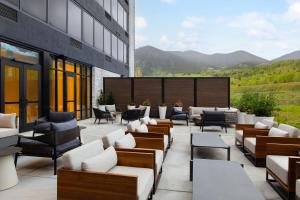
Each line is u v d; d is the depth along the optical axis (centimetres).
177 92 1434
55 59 1027
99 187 265
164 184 392
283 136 493
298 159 324
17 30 762
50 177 416
